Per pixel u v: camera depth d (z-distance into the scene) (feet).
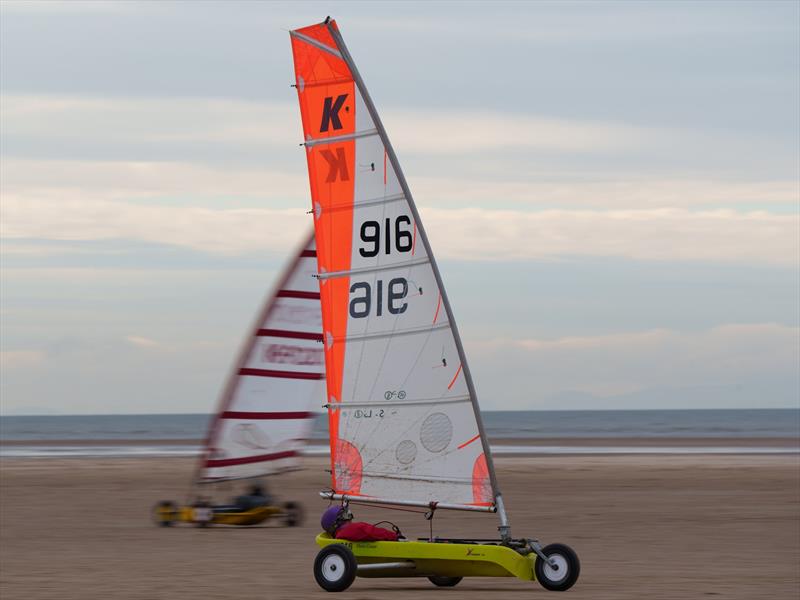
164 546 267.80
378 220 196.44
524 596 185.37
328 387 198.70
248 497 323.37
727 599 183.11
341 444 197.36
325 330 198.80
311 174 199.41
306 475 535.19
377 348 196.13
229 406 312.71
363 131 196.65
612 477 532.32
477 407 191.21
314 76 198.70
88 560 241.76
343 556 189.47
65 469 588.50
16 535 294.87
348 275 197.67
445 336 193.16
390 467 195.00
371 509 368.27
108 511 363.97
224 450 312.50
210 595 188.96
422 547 189.88
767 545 271.69
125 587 199.31
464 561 189.16
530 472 570.05
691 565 232.32
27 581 208.13
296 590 194.18
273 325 315.17
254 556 248.11
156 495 425.28
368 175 196.75
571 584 189.78
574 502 399.65
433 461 193.06
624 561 239.50
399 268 195.42
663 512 362.12
